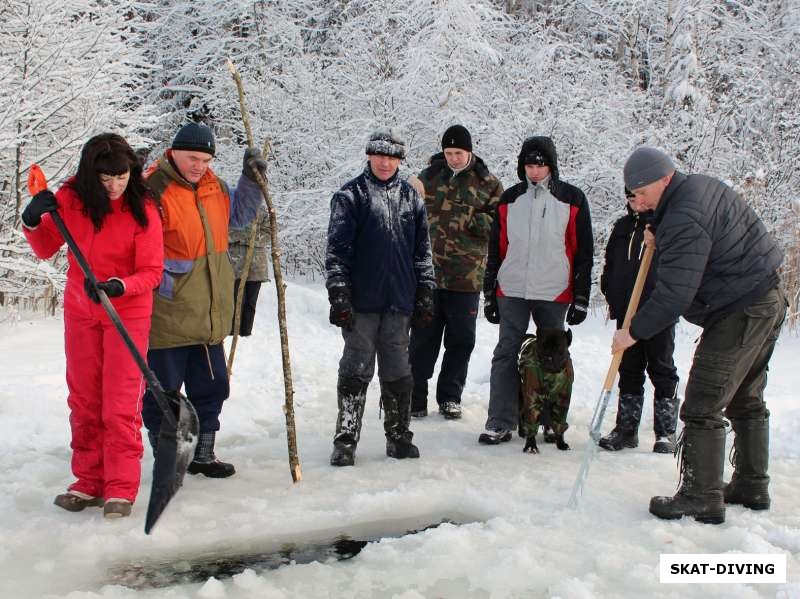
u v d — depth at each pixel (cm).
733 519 360
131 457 363
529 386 477
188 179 397
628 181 369
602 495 394
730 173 1087
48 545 328
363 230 448
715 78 1278
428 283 466
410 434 468
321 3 1565
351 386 451
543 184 509
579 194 508
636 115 1205
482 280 562
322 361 745
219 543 337
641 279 402
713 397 358
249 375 688
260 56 1455
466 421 570
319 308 991
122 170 348
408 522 365
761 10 1438
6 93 838
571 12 1478
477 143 1106
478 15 1220
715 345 359
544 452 485
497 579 295
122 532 338
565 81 1102
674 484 416
